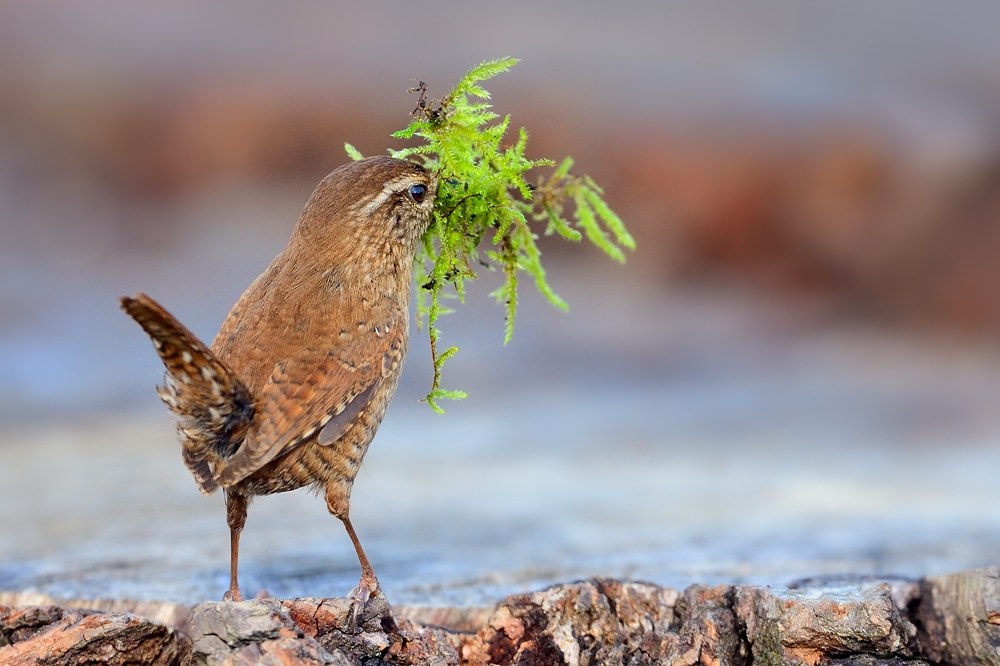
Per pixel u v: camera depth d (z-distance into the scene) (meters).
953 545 8.62
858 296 19.69
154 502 10.28
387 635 5.79
